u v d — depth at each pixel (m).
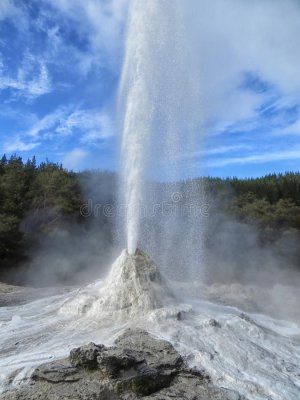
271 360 6.77
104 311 8.16
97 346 6.11
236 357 6.62
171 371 6.02
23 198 34.19
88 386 5.55
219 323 7.77
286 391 5.84
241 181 51.44
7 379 5.86
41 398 5.34
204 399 5.55
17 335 7.71
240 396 5.66
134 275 8.48
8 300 12.23
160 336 6.95
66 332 7.66
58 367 5.95
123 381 5.60
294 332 9.10
